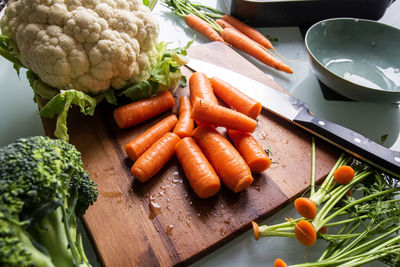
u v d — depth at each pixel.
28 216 0.28
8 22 0.40
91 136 0.43
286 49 0.59
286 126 0.45
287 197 0.39
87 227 0.36
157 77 0.44
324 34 0.54
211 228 0.36
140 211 0.37
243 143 0.41
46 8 0.39
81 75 0.41
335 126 0.42
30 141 0.30
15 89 0.49
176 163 0.41
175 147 0.41
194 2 0.65
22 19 0.40
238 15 0.61
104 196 0.38
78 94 0.40
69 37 0.39
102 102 0.46
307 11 0.59
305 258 0.37
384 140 0.44
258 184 0.40
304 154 0.42
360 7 0.58
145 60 0.44
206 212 0.37
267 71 0.55
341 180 0.38
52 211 0.29
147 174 0.39
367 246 0.35
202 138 0.41
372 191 0.39
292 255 0.37
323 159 0.42
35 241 0.29
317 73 0.48
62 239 0.30
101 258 0.34
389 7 0.65
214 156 0.40
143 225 0.36
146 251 0.35
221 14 0.64
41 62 0.39
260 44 0.58
